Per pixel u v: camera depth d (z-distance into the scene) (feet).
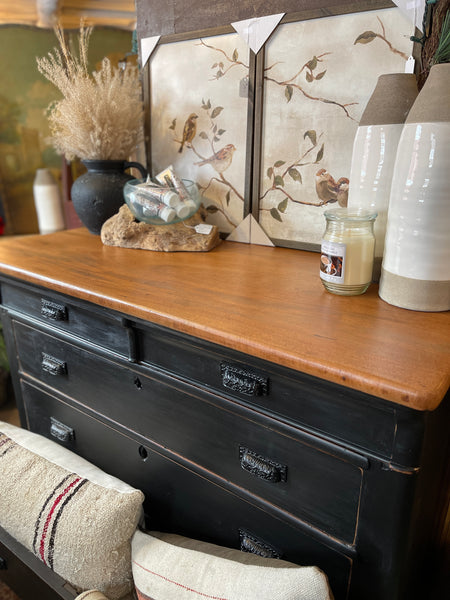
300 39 3.25
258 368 2.31
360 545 2.22
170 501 3.21
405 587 2.34
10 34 7.34
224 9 3.56
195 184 3.83
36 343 3.81
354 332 2.20
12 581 3.39
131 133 4.13
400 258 2.43
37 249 3.82
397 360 1.92
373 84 3.03
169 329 2.54
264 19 3.35
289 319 2.36
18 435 3.55
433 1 2.66
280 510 2.52
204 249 3.69
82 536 2.74
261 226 3.85
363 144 2.75
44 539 2.86
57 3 7.29
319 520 2.37
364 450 2.05
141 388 3.05
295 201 3.59
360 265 2.62
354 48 3.05
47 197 8.05
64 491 2.98
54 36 7.61
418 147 2.22
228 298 2.66
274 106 3.50
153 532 3.07
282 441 2.39
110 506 2.77
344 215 2.59
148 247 3.75
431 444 2.08
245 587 2.23
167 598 2.39
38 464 3.23
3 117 7.79
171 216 3.60
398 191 2.37
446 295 2.43
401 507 2.00
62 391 3.74
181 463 2.99
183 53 3.91
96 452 3.68
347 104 3.16
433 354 1.98
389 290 2.54
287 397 2.27
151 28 4.07
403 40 2.85
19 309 3.81
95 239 4.20
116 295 2.70
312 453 2.28
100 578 2.75
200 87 3.87
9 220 8.38
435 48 2.71
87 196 4.09
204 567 2.42
